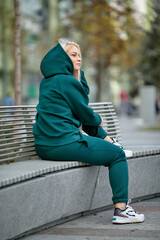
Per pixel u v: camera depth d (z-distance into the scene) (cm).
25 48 2686
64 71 442
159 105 3162
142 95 2330
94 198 460
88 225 421
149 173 529
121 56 2367
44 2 3772
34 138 467
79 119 444
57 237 384
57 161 435
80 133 434
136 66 2820
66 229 409
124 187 426
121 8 1709
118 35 1966
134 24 1900
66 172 420
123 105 3381
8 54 3344
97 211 475
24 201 369
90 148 424
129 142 1182
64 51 442
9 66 3528
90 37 2002
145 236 384
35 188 382
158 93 3197
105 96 3800
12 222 356
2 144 437
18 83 834
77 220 440
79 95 434
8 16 1475
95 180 457
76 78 459
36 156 473
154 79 2862
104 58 2156
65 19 2053
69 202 427
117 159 429
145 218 445
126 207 428
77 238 380
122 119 2842
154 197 548
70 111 434
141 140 1262
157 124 2158
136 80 3058
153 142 1180
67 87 432
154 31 2220
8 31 2214
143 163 520
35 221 385
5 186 358
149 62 2592
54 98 431
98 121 451
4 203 346
